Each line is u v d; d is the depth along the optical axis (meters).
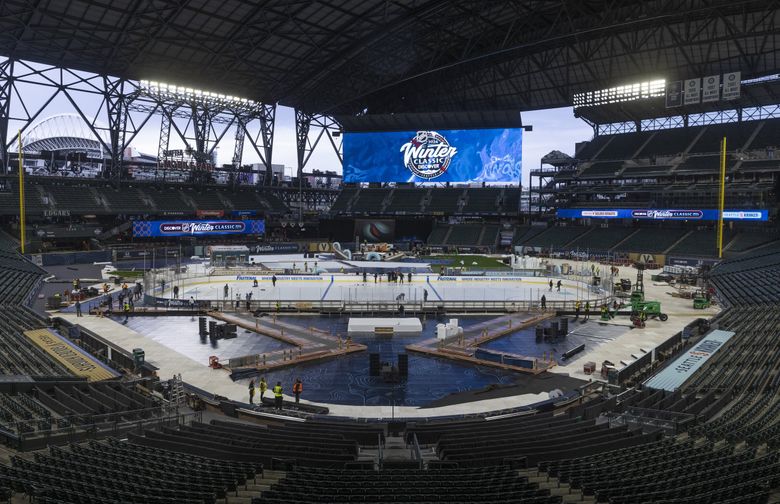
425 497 14.59
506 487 15.54
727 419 23.05
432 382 34.69
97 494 14.16
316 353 40.12
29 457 17.94
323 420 27.47
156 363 37.34
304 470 17.83
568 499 15.11
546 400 30.86
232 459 18.98
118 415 23.47
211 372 35.62
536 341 44.59
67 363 33.53
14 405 22.33
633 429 23.16
